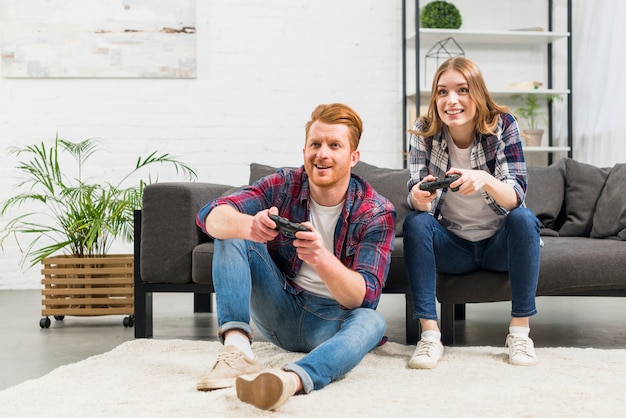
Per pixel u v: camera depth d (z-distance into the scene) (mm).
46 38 4547
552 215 3139
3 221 4555
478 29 4879
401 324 3102
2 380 2062
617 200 2926
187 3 4602
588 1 4645
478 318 3260
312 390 1764
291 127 4734
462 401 1689
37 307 3734
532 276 2197
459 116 2262
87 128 4609
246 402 1626
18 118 4578
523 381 1901
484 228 2354
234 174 4699
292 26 4727
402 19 4684
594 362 2139
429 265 2221
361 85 4777
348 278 1850
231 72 4688
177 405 1647
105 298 3117
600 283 2465
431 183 2164
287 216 2064
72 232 3252
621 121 4207
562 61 4934
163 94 4648
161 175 4660
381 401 1683
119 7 4570
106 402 1686
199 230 2699
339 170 1951
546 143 4941
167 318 3270
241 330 1919
